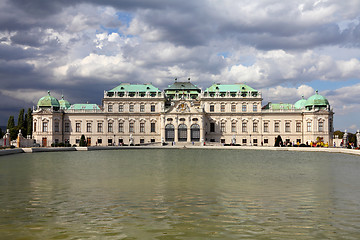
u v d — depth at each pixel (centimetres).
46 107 15375
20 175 4934
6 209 2823
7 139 12394
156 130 15638
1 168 5900
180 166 6275
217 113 15662
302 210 2803
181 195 3394
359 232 2258
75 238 2141
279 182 4259
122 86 16062
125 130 15625
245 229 2312
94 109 15650
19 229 2306
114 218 2564
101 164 6681
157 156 9069
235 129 15712
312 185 4022
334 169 5775
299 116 15638
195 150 12412
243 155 9550
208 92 15888
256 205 2966
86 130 15575
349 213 2714
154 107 15700
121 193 3500
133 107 15675
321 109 15238
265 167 6116
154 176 4819
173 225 2395
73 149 11981
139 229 2308
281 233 2234
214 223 2444
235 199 3209
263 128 15688
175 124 15088
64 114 15550
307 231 2273
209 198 3259
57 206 2930
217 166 6275
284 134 15625
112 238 2144
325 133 15225
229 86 16162
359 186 3966
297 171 5466
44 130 15150
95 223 2439
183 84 17850
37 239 2120
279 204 3012
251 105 15725
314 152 11119
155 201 3119
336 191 3631
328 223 2447
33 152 10725
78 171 5431
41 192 3562
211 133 15675
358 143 11712
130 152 11050
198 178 4609
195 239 2128
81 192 3556
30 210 2792
